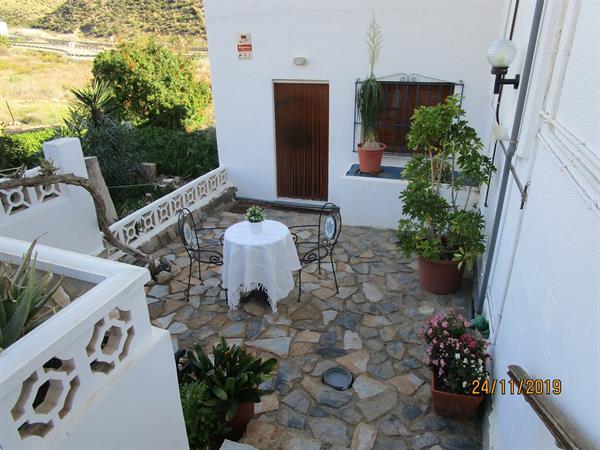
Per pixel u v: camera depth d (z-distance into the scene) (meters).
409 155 6.42
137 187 7.90
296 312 4.48
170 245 5.97
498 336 3.27
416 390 3.48
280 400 3.41
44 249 2.41
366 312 4.48
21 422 1.54
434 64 5.87
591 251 1.53
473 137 4.39
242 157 7.55
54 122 13.14
